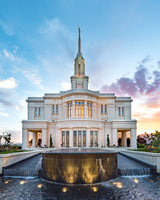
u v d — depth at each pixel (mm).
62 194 10852
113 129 39469
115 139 39031
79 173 12625
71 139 36250
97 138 38094
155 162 16266
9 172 15875
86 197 10391
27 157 22141
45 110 44781
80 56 51562
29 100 46219
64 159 12867
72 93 40594
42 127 39375
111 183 13086
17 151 22578
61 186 12289
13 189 11906
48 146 39938
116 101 46688
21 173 15617
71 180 12562
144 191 11430
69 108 42312
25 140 38750
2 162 16250
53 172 13195
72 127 36438
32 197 10438
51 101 45188
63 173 12773
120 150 27359
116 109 46469
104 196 10539
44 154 14164
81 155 12805
